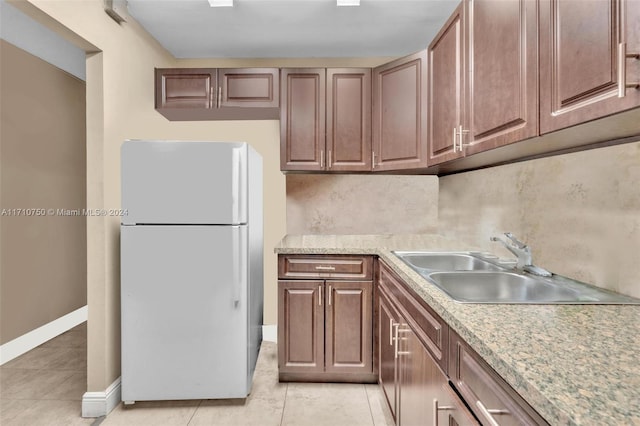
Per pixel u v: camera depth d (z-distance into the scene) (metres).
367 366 2.15
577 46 0.84
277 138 2.88
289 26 2.34
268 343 2.86
